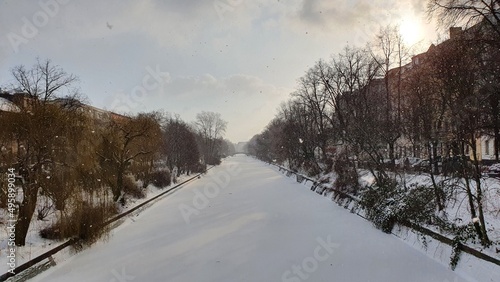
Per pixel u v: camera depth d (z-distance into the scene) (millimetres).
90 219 13031
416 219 12625
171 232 15344
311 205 21625
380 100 24797
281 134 53938
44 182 11641
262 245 12891
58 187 11969
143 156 24094
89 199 14102
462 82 9875
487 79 9797
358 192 19984
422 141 13992
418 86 13086
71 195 12508
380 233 14133
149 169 25672
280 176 46594
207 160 77062
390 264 10492
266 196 26156
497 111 9539
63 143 12289
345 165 23844
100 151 17375
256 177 45281
